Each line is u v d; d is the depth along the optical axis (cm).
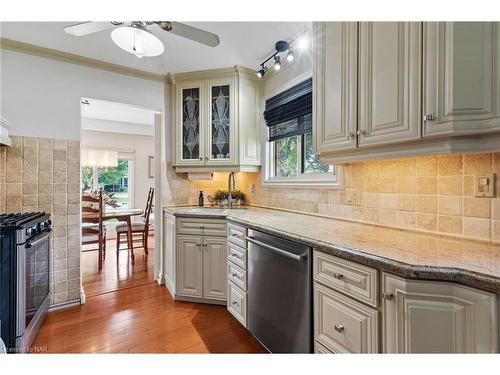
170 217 269
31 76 229
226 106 277
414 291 93
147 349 179
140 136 571
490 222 119
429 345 92
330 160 160
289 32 200
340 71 147
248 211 253
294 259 144
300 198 234
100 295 267
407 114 114
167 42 220
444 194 135
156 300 255
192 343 185
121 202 559
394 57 119
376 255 105
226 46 224
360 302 110
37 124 231
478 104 98
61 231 240
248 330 195
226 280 233
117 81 270
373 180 170
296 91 240
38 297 198
